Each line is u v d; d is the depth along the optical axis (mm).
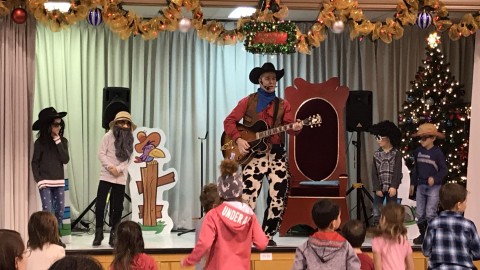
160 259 6547
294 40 6320
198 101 8602
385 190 7242
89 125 8367
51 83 8188
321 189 7379
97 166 8375
